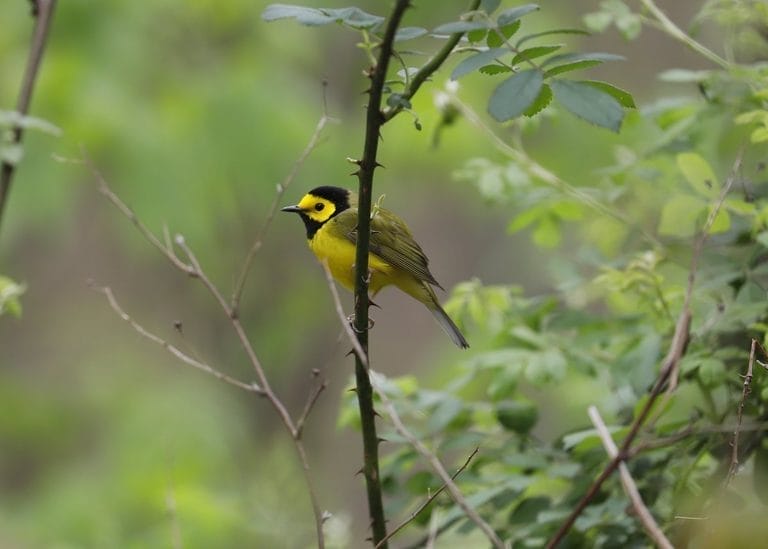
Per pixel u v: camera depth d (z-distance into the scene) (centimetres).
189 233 1695
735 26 900
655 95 1533
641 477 785
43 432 1941
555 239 939
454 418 877
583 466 795
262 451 1825
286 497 936
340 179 1797
